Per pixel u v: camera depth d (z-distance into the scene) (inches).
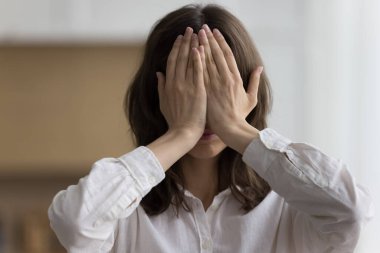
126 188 45.2
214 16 51.6
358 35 109.0
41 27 104.9
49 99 109.8
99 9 105.6
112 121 109.9
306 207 45.6
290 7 109.2
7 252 117.8
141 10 105.6
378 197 107.4
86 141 109.9
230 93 48.1
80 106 109.8
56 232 45.2
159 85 49.7
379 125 108.6
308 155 45.7
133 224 50.5
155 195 51.2
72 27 105.2
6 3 104.3
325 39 110.0
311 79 110.3
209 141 49.2
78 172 118.9
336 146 110.2
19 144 109.8
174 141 47.1
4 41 105.0
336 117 110.2
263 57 109.3
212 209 51.7
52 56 109.6
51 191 121.8
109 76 110.0
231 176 51.9
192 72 48.5
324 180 44.8
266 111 54.0
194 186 52.6
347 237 45.3
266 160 46.1
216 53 48.8
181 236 50.4
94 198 44.6
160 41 51.2
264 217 51.1
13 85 109.4
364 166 108.9
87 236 44.3
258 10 108.3
